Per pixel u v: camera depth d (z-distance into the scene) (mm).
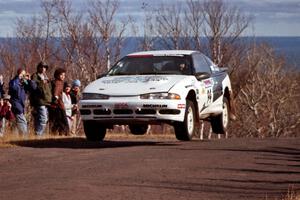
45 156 16656
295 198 11547
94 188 12188
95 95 18859
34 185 12547
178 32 51000
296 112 81875
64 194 11625
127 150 17859
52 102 23781
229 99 23891
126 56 20906
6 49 41500
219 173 14125
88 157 16406
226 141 20828
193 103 19938
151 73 20062
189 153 17188
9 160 15984
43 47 43219
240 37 53875
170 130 38406
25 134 22828
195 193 11953
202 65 21500
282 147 19062
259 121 77188
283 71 81562
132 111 18500
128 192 11867
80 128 28547
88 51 43500
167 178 13367
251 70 58312
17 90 23312
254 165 15336
